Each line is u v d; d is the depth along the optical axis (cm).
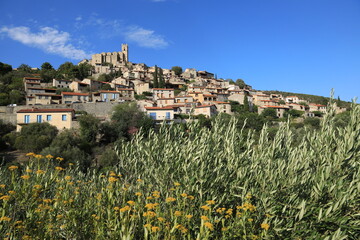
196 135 553
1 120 4631
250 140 543
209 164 476
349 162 428
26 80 7875
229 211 416
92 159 2731
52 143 3391
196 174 448
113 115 4794
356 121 462
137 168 603
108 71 11569
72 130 4341
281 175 423
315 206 391
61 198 432
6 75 8356
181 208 422
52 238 383
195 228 408
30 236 345
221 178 465
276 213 420
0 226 320
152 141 588
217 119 607
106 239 377
